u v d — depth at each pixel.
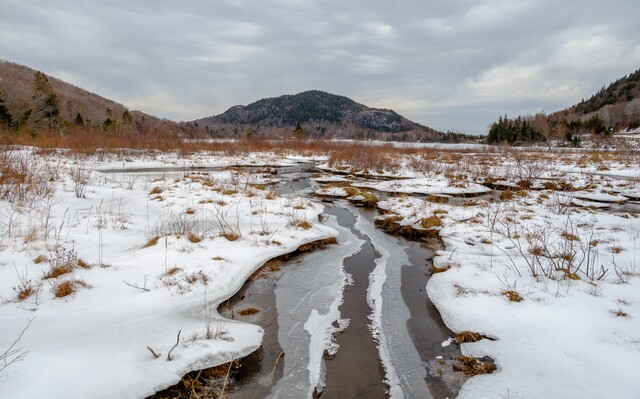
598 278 5.71
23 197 8.66
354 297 6.03
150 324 4.59
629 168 22.00
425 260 7.72
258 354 4.45
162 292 5.41
